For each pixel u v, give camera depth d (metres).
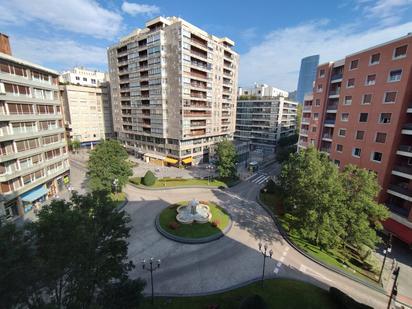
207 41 57.47
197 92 57.94
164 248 25.58
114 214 15.82
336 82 39.34
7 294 8.67
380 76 29.75
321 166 25.94
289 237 28.39
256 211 36.22
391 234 27.06
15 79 28.47
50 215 11.72
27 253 9.84
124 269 15.87
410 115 27.89
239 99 104.44
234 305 17.59
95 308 10.55
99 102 82.06
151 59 55.31
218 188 46.44
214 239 27.55
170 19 57.66
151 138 64.50
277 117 90.56
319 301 18.27
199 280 20.81
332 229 22.80
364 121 32.19
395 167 28.81
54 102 37.06
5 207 28.47
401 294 20.84
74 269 11.84
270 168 64.81
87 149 79.19
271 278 21.41
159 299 18.22
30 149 31.67
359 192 23.34
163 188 44.62
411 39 26.14
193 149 62.31
